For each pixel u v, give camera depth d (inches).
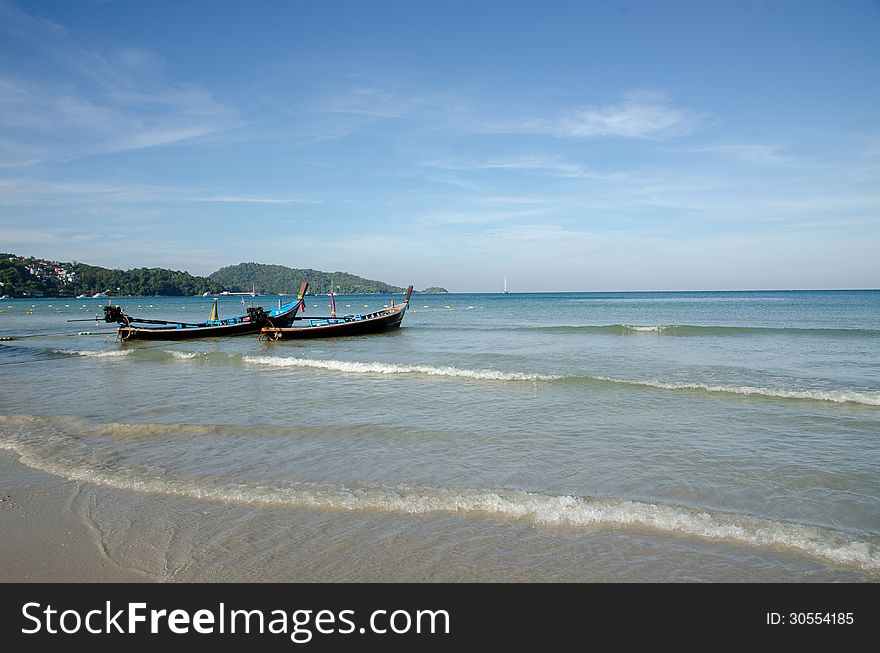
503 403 498.6
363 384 612.7
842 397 492.7
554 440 375.6
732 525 235.6
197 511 261.9
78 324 1999.3
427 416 451.8
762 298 4677.7
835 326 1334.9
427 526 241.9
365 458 340.8
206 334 1277.1
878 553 212.1
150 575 208.8
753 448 352.5
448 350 954.7
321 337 1190.3
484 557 216.8
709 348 923.4
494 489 284.2
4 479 311.9
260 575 207.9
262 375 701.3
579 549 221.0
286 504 267.7
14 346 1169.4
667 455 339.3
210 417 461.7
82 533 240.8
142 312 3041.3
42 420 457.4
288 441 381.7
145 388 616.7
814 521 245.1
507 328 1440.7
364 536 234.4
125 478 308.8
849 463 321.1
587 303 3737.7
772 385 570.9
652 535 230.4
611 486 289.1
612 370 686.5
